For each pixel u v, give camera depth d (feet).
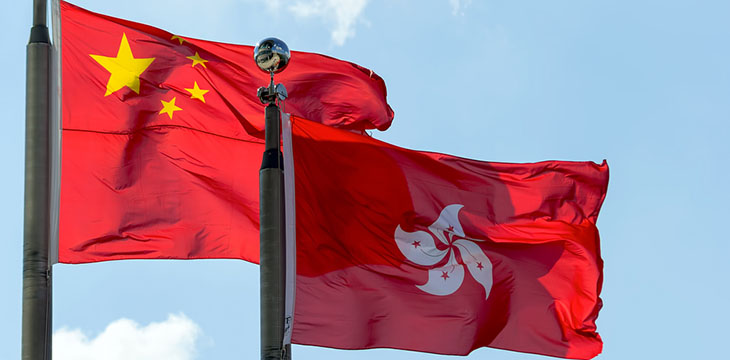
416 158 76.74
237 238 78.33
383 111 88.74
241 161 79.66
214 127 80.23
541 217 79.15
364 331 71.97
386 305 73.20
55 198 64.28
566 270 79.15
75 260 75.46
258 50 62.28
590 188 80.12
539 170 79.61
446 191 77.20
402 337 73.51
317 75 87.10
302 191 72.43
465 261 76.69
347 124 87.25
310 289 71.15
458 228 77.00
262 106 81.46
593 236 79.66
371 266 73.41
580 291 79.00
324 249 72.18
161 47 80.79
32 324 59.67
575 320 78.74
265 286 58.03
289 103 86.07
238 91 81.51
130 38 80.23
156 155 78.54
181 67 80.89
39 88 64.23
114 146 77.77
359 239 73.56
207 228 78.13
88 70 78.79
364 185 74.49
